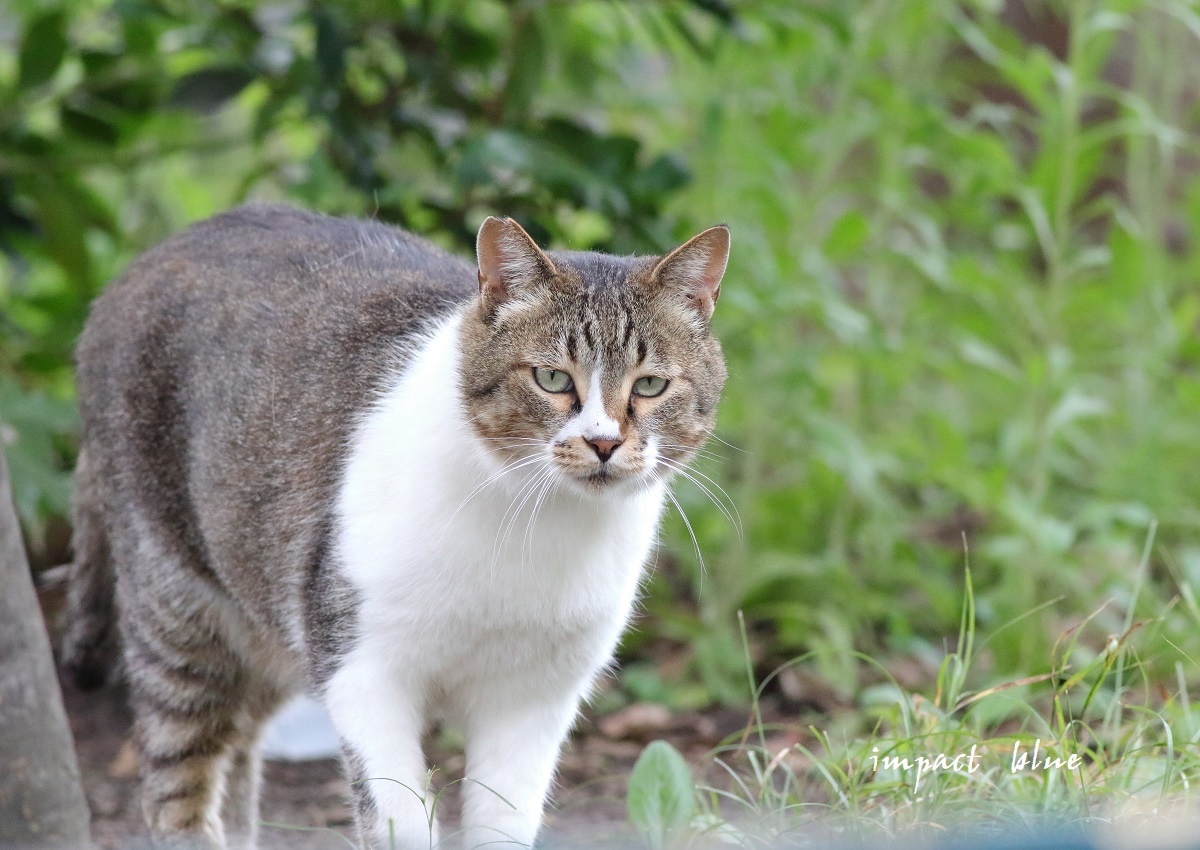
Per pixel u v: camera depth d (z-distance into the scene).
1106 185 13.91
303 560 6.23
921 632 10.29
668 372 6.20
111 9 9.26
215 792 7.36
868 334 10.02
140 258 7.59
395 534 5.85
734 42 10.34
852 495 10.49
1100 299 10.37
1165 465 10.98
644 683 9.68
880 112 10.62
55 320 10.07
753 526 10.44
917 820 5.87
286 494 6.34
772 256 10.09
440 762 8.78
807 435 10.68
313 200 9.98
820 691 9.55
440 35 9.70
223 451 6.62
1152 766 6.27
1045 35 14.88
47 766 5.25
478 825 6.24
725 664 9.69
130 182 11.57
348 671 6.01
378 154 9.92
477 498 5.87
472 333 6.11
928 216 11.31
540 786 6.40
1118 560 10.05
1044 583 9.84
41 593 9.75
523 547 5.90
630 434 6.00
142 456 7.04
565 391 6.04
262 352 6.62
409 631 5.94
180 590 7.09
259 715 7.55
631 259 6.66
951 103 13.96
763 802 6.56
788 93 10.45
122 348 7.12
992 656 9.68
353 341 6.50
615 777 7.92
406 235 7.69
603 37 10.74
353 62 9.94
